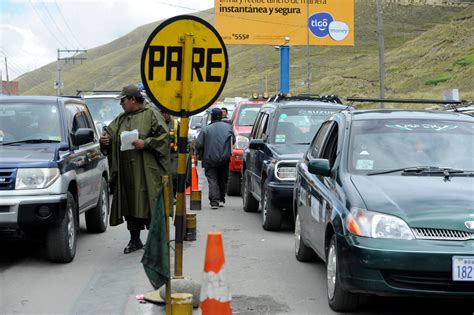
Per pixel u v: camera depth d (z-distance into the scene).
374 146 7.84
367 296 7.15
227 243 10.78
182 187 7.20
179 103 7.05
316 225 8.09
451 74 66.81
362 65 89.69
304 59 105.31
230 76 119.75
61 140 9.90
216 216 13.62
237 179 17.17
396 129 8.08
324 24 48.38
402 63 79.88
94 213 11.46
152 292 7.56
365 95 71.50
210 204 14.66
